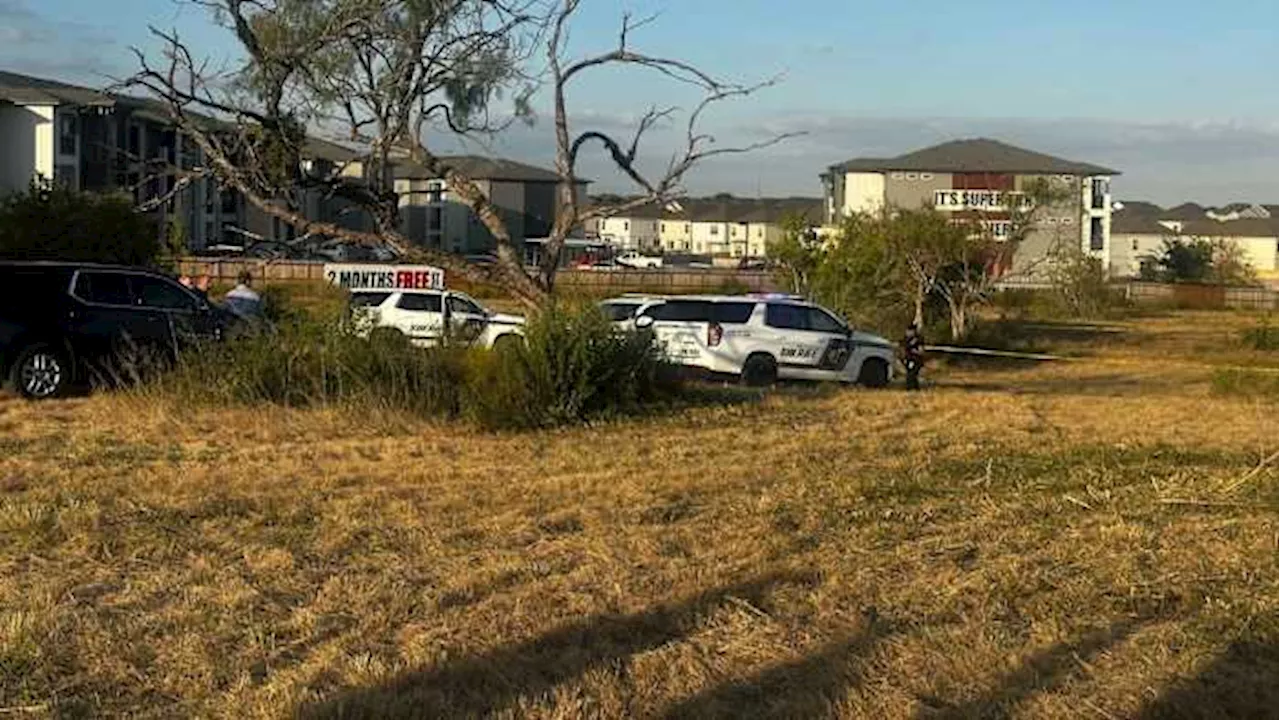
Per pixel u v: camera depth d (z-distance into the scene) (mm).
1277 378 24000
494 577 7664
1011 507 10000
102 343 16844
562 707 5535
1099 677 6047
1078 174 94812
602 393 15859
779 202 147625
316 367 15438
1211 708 5625
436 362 15305
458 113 17328
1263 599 7145
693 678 5957
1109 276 67938
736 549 8477
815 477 11578
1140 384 28281
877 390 22078
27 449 12367
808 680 5969
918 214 38188
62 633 6445
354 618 6820
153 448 12594
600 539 8773
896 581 7730
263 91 15945
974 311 44750
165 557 8133
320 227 17109
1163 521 9414
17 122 57094
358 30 16125
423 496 10352
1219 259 93875
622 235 143500
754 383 23281
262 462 11898
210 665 6023
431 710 5516
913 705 5637
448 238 72812
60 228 24141
